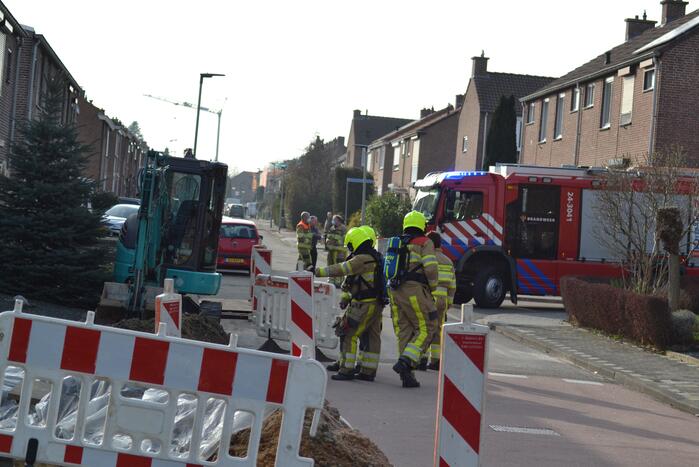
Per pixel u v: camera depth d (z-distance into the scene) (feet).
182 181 56.49
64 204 59.93
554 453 28.60
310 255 97.19
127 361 16.79
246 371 16.90
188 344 16.81
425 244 39.73
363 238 40.06
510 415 34.71
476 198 82.48
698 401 40.04
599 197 76.79
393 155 273.75
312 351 34.01
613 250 77.71
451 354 17.93
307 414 20.27
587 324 66.28
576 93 131.95
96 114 192.95
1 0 89.25
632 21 140.77
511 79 195.11
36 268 58.03
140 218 50.31
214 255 57.41
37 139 60.03
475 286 82.23
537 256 82.89
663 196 73.26
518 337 62.13
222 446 16.97
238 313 58.49
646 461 28.35
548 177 83.15
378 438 29.01
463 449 17.93
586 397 40.81
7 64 100.07
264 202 416.67
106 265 60.90
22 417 16.87
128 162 266.77
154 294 49.98
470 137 194.29
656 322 55.31
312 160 277.03
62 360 16.75
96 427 19.52
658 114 105.40
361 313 39.93
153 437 16.96
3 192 59.21
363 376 40.60
